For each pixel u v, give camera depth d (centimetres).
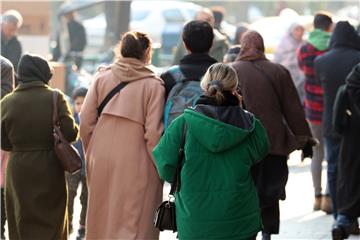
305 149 2148
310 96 2800
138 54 1894
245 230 1565
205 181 1555
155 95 1872
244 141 1573
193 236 1555
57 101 1877
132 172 1866
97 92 1894
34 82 1880
